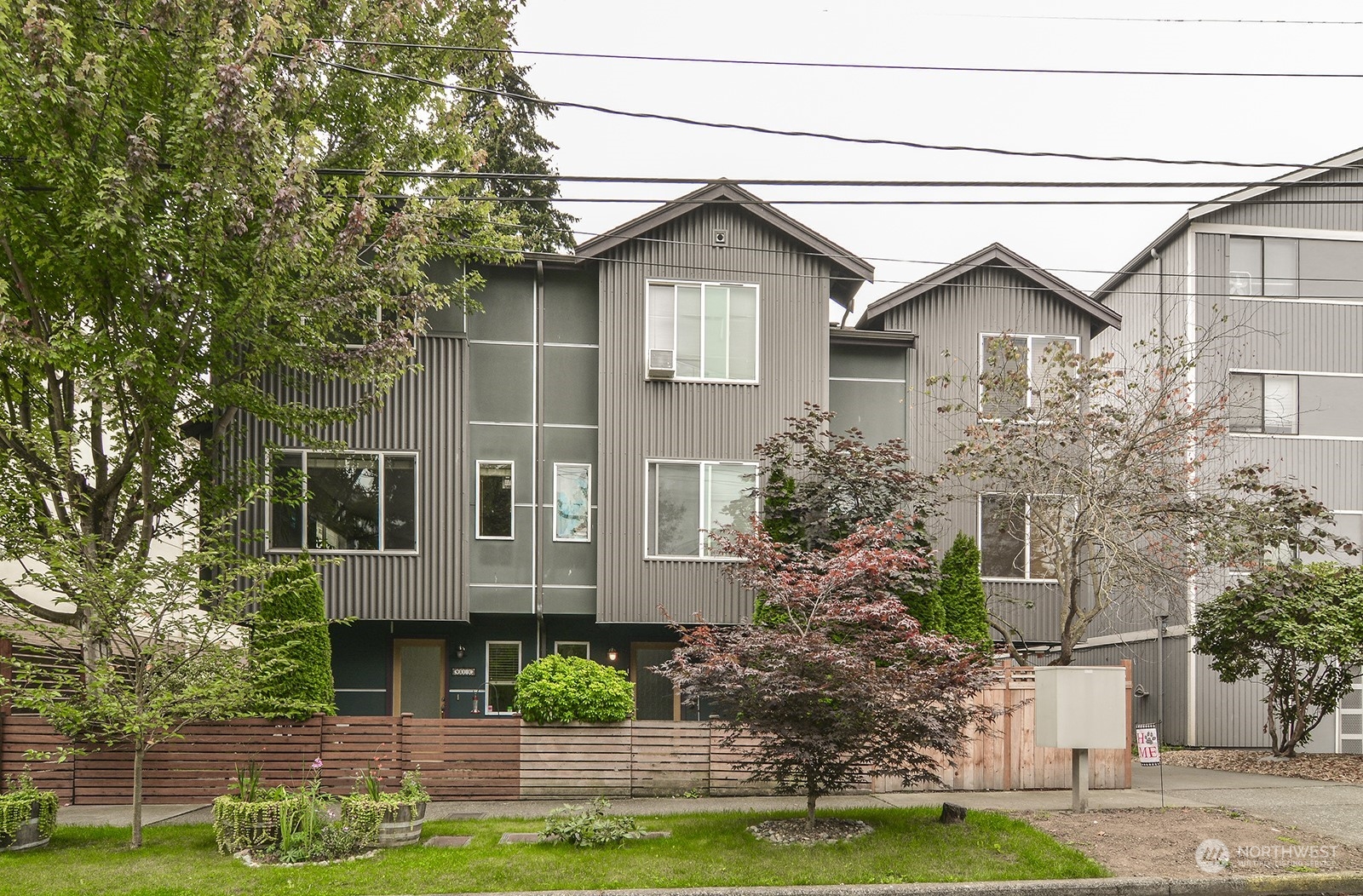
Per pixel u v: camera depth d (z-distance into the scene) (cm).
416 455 1587
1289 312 2030
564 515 1653
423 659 1730
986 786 1294
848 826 1013
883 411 1811
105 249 1080
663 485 1633
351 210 1340
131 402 1232
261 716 1254
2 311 1068
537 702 1253
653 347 1648
